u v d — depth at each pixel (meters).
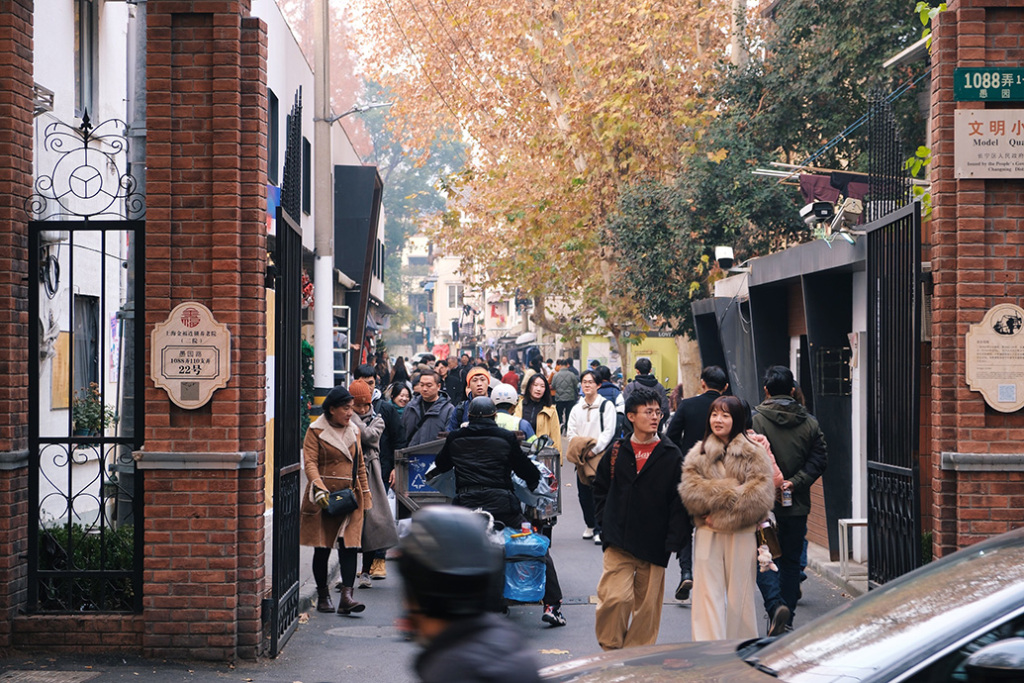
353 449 17.33
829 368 21.64
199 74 14.22
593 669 7.78
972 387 14.02
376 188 61.19
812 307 21.91
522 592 16.06
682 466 13.02
